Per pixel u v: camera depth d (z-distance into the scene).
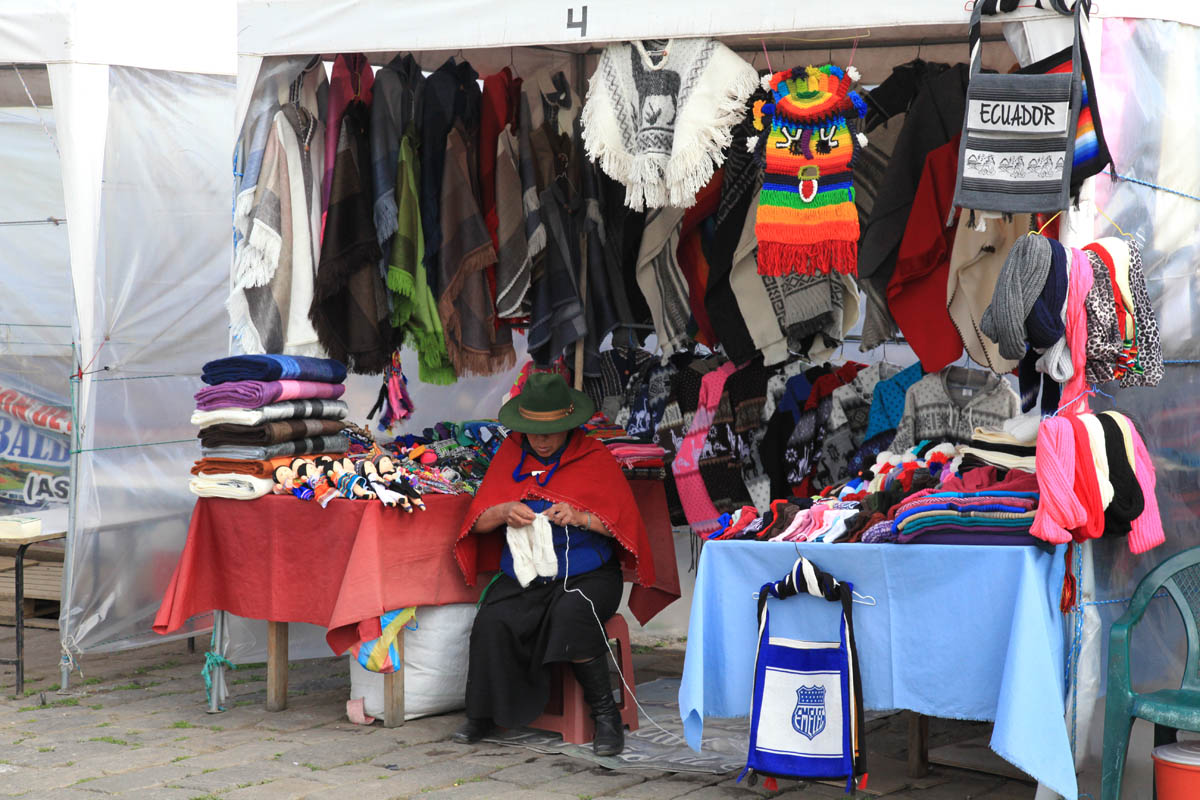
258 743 4.82
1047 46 3.96
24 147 7.09
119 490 5.96
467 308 5.97
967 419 5.53
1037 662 3.64
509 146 6.00
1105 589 4.07
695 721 4.18
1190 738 4.01
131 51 5.96
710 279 6.00
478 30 5.02
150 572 6.14
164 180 6.20
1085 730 3.94
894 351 6.80
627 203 5.00
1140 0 4.10
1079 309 3.84
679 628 7.07
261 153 5.56
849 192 4.91
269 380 5.21
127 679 5.95
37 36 5.78
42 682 5.83
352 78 5.79
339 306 5.75
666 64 4.92
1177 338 4.52
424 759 4.64
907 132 5.33
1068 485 3.69
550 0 4.91
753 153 5.81
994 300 3.88
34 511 6.53
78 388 5.74
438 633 5.25
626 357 6.64
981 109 3.99
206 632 6.43
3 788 4.14
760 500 6.35
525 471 5.14
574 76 6.55
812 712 4.07
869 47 5.88
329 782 4.30
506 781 4.37
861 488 4.73
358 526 4.93
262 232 5.51
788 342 5.96
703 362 6.52
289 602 5.14
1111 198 4.09
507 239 5.95
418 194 5.88
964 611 3.84
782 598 4.16
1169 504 4.46
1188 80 4.50
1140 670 4.19
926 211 5.21
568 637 4.75
